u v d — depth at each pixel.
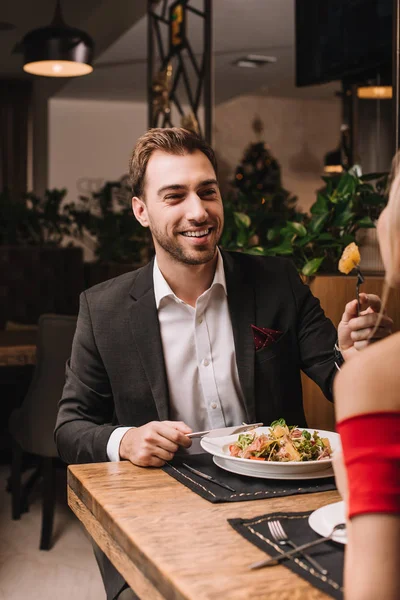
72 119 9.87
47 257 5.71
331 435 1.43
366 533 0.65
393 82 2.88
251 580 0.83
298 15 4.04
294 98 9.05
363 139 3.59
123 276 1.83
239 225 2.78
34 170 9.86
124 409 1.71
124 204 6.54
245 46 6.83
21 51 5.38
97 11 6.32
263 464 1.25
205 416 1.74
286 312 1.79
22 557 3.03
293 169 9.09
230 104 8.94
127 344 1.70
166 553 0.91
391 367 0.68
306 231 2.44
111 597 1.42
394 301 2.14
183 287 1.72
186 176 1.62
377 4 3.30
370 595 0.64
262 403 1.72
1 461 4.59
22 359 3.62
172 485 1.24
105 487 1.22
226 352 1.75
